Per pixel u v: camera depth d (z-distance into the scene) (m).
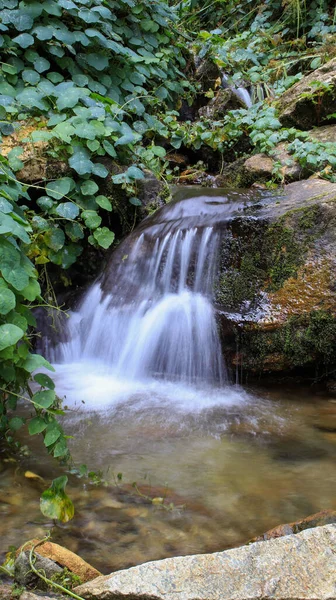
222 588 1.48
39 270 4.48
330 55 6.13
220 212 4.04
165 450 2.68
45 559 1.73
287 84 6.23
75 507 2.18
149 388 3.55
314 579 1.49
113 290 4.17
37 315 4.35
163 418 3.07
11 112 4.48
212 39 7.02
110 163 4.68
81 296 4.49
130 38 5.85
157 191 4.76
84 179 4.45
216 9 8.88
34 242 4.03
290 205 3.73
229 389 3.51
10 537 1.99
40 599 1.56
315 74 5.47
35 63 4.83
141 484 2.36
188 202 4.33
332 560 1.55
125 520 2.10
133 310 3.91
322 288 3.36
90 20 4.91
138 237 4.24
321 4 7.22
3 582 1.71
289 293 3.46
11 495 2.26
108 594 1.52
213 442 2.77
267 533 1.92
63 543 1.96
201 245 3.84
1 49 4.88
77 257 4.71
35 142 4.39
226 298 3.67
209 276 3.78
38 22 4.96
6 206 2.62
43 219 4.11
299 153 4.50
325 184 4.09
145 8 6.04
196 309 3.63
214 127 5.97
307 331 3.34
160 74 5.87
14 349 2.37
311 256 3.46
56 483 2.12
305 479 2.41
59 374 3.81
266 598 1.44
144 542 1.97
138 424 2.98
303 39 6.92
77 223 4.25
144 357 3.70
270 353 3.41
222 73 6.87
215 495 2.28
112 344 3.91
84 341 4.11
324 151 4.50
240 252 3.70
